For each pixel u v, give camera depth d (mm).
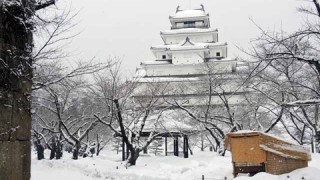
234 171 12477
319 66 12344
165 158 24094
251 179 11250
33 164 20125
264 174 11477
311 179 10984
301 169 12000
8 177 6469
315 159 19016
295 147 12297
